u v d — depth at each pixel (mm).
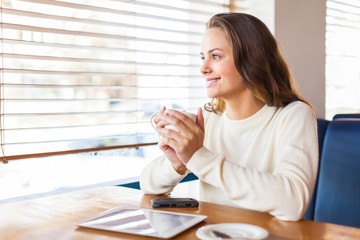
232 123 1309
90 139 1752
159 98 2031
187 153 1049
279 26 2289
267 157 1238
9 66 1521
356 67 3170
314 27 2561
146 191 1263
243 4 2369
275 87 1248
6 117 1518
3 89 1506
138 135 1938
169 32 2061
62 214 1038
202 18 2238
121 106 1865
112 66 1824
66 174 1773
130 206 1107
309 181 1031
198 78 2256
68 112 1673
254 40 1202
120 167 1972
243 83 1230
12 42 1521
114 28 1825
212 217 981
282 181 993
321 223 935
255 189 975
